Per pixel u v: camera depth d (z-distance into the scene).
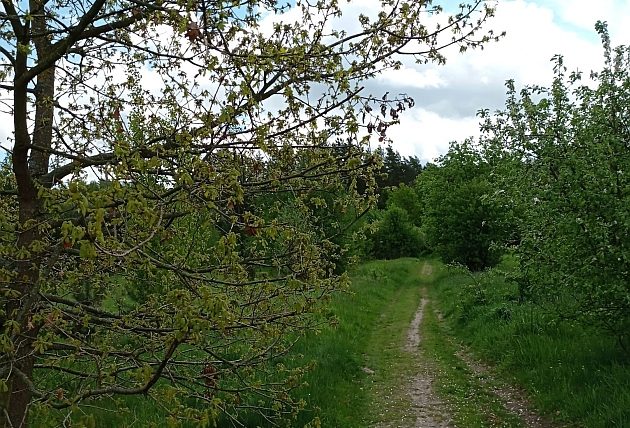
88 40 4.02
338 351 11.02
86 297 4.62
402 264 36.53
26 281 3.35
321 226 4.60
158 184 3.26
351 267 5.30
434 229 27.92
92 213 2.41
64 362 4.07
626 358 7.96
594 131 7.66
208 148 3.08
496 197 9.20
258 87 3.49
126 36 3.88
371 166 3.74
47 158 4.11
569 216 7.34
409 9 3.90
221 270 3.60
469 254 24.81
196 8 2.90
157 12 3.15
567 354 9.01
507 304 13.51
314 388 8.55
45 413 2.99
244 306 3.59
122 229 2.99
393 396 9.32
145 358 4.09
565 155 7.66
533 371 9.05
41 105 3.85
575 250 7.50
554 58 8.17
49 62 3.29
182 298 2.56
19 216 3.72
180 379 3.97
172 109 3.64
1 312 3.28
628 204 6.96
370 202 3.94
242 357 4.33
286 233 3.32
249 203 3.89
